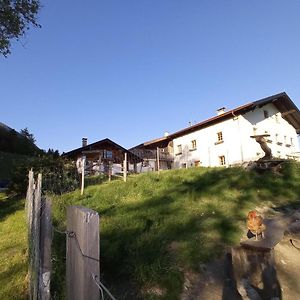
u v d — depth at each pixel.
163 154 39.41
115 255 6.86
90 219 2.69
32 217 6.09
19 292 6.17
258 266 6.23
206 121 34.06
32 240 5.84
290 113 35.91
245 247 6.38
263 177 15.05
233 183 13.90
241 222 9.66
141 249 7.22
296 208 11.72
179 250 7.57
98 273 2.64
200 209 10.66
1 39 16.53
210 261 7.39
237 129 31.55
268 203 12.09
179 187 13.72
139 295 5.94
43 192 13.69
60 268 6.09
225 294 6.40
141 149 39.97
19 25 16.95
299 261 7.91
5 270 7.20
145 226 8.84
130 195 13.17
